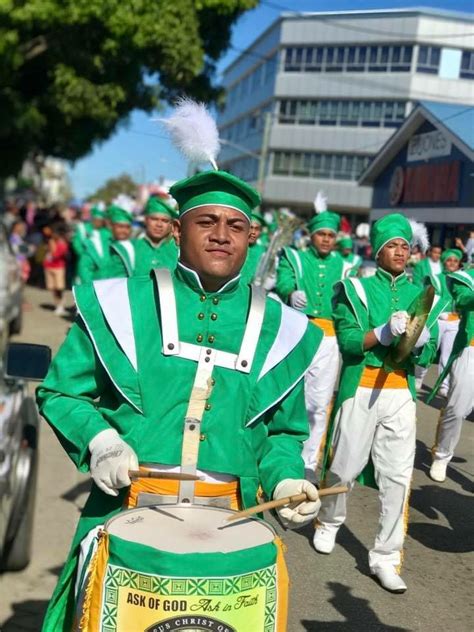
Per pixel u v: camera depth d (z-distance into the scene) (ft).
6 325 15.97
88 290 8.03
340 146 158.10
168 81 55.52
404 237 14.89
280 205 167.63
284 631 7.38
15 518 13.65
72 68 50.49
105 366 7.69
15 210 79.00
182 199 8.12
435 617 13.78
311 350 8.18
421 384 33.35
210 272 7.85
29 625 12.26
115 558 6.90
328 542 16.07
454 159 22.34
